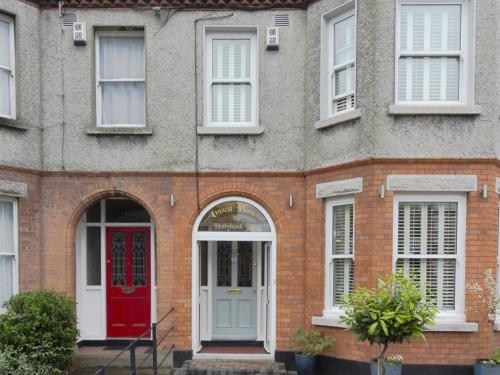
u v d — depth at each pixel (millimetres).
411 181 6727
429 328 6656
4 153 7430
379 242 6758
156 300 8320
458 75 7004
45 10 8039
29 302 6863
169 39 7992
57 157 8008
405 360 6746
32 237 7852
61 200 8023
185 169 7957
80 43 7988
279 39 7941
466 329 6613
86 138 8008
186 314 7922
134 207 9055
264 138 7949
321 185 7535
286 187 7957
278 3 7922
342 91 7586
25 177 7758
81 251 8781
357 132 7023
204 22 8000
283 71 7949
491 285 6480
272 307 7910
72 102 8031
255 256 8875
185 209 7973
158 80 7992
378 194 6777
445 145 6742
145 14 7992
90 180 8031
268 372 7293
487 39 6773
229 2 7926
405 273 6875
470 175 6723
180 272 7941
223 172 7941
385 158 6746
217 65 8266
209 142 7977
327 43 7707
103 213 8945
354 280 7059
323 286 7531
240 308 8883
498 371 6273
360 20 7031
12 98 7738
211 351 8156
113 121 8359
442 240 6910
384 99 6805
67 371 7652
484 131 6727
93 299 8859
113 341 8828
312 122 7766
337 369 7188
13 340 6609
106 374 7551
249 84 8250
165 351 7902
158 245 7969
